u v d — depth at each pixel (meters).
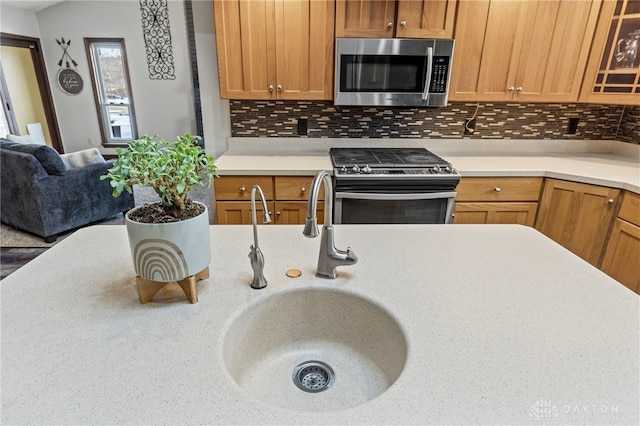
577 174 2.33
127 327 0.86
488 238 1.38
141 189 5.09
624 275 2.22
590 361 0.77
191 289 0.95
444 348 0.81
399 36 2.37
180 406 0.66
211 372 0.74
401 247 1.30
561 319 0.91
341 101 2.46
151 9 5.91
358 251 1.26
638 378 0.73
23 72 6.14
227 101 2.79
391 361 0.94
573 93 2.52
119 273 1.09
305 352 1.08
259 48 2.39
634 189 2.11
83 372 0.73
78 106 6.45
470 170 2.41
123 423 0.62
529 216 2.54
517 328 0.88
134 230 0.87
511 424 0.63
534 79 2.50
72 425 0.62
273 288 1.03
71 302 0.95
